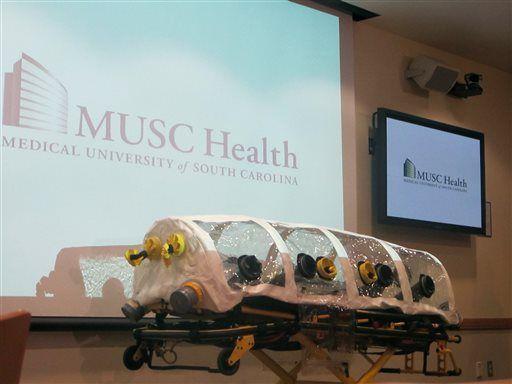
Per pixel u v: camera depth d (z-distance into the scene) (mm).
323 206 4500
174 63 3924
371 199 4988
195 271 2545
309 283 2836
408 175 5066
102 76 3645
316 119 4551
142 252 2709
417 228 5258
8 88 3340
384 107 5168
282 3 4484
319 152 4535
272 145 4301
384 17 5051
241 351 2633
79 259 3467
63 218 3438
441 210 5258
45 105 3439
